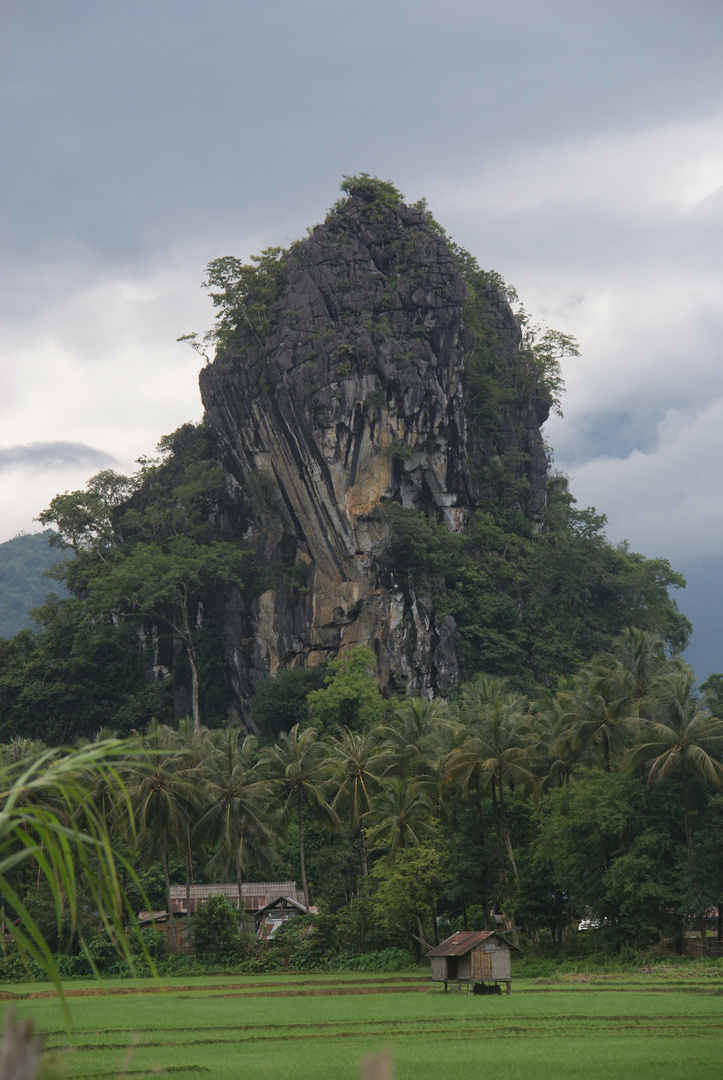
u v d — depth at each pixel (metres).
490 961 46.28
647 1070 24.80
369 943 69.50
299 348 125.31
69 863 4.93
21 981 62.56
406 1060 27.00
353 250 129.50
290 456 126.50
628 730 63.47
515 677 120.75
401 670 120.00
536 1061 26.47
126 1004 46.47
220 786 73.12
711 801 57.66
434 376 126.06
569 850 61.50
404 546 123.25
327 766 75.56
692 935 66.44
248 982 57.34
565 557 129.75
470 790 68.19
